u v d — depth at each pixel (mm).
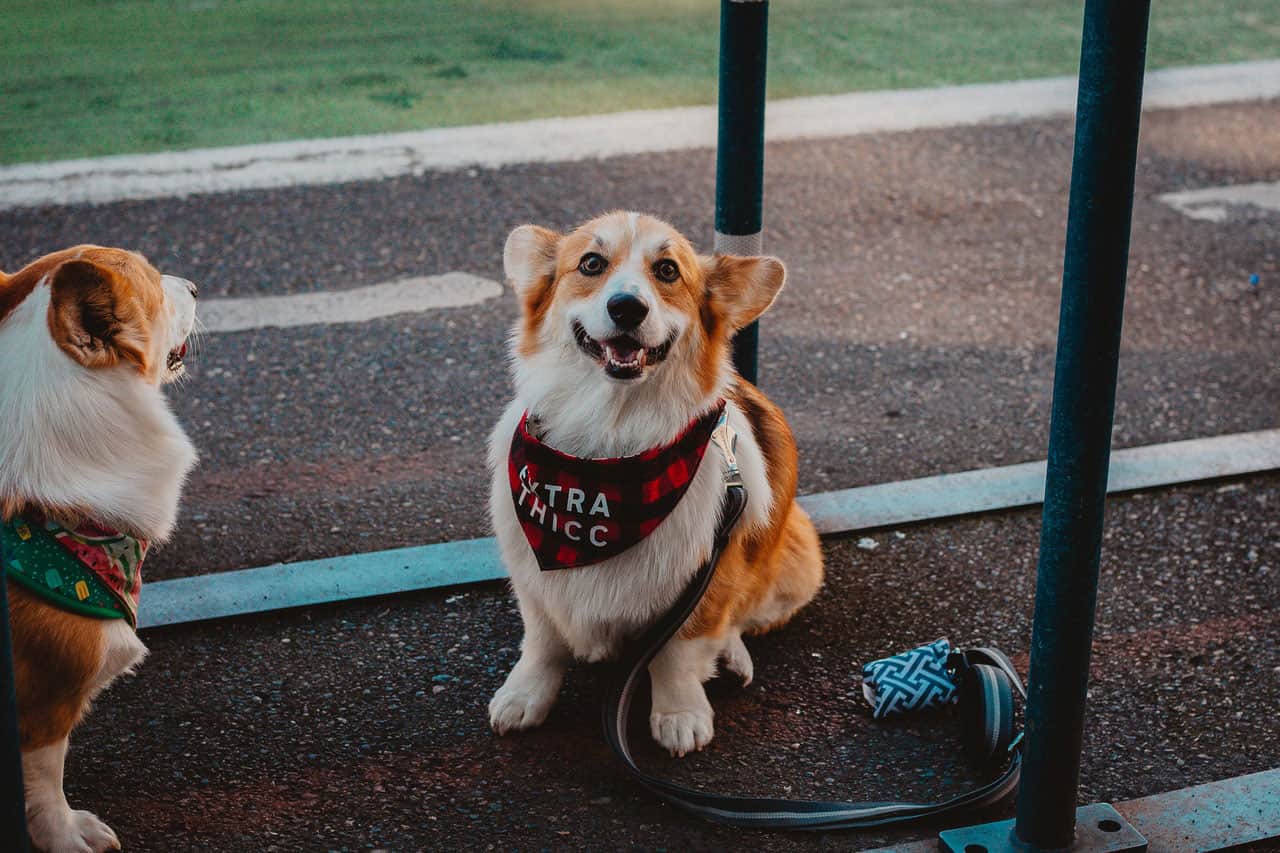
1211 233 3227
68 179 3277
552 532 1816
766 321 2777
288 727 1905
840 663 2016
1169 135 3859
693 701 1899
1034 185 3488
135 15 4652
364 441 2420
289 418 2471
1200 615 2088
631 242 1799
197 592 2078
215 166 3391
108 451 1698
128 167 3359
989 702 1836
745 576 1909
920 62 4402
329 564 2135
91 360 1685
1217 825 1772
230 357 2617
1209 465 2365
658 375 1803
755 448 1924
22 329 1684
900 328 2768
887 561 2189
